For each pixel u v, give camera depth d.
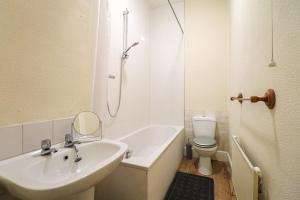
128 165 1.36
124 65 2.29
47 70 1.07
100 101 1.48
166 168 1.81
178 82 2.98
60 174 0.96
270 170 0.85
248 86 1.34
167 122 3.06
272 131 0.83
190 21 2.90
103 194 1.44
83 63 1.36
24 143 0.93
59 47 1.15
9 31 0.87
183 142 2.87
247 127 1.36
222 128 2.74
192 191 1.86
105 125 1.93
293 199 0.64
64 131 1.18
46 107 1.07
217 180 2.11
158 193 1.56
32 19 0.98
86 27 1.38
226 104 2.72
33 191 0.57
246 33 1.41
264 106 0.95
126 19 2.26
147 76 3.01
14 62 0.89
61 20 1.16
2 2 0.84
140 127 2.77
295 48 0.63
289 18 0.67
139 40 2.70
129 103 2.44
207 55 2.81
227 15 2.70
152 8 3.09
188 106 2.92
